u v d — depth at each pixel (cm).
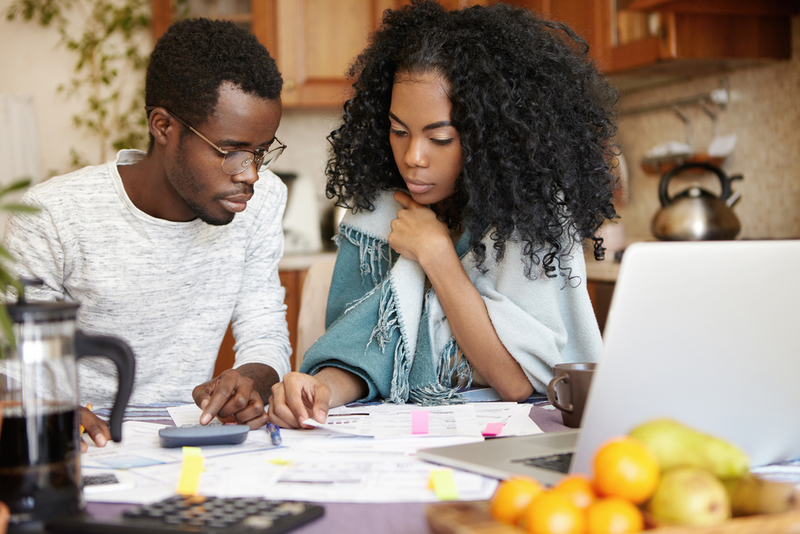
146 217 127
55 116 329
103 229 127
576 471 63
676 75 272
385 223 135
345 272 138
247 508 58
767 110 245
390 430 90
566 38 134
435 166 117
